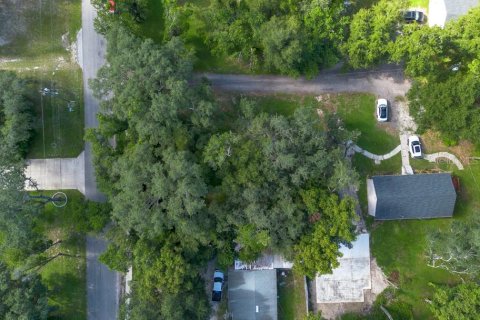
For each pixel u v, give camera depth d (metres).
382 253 46.59
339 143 43.72
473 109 41.09
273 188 40.88
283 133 40.28
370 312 45.94
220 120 45.09
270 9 43.34
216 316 46.16
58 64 48.47
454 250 40.06
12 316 39.62
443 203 44.88
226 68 48.19
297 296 46.41
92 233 45.03
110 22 43.97
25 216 41.22
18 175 41.81
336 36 42.22
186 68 41.34
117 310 46.81
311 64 43.94
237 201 40.66
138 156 39.34
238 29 42.53
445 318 40.34
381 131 47.69
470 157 47.09
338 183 39.81
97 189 47.66
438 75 44.62
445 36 41.50
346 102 48.00
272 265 45.38
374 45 41.84
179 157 38.47
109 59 42.81
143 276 40.03
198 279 42.56
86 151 47.94
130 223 38.78
